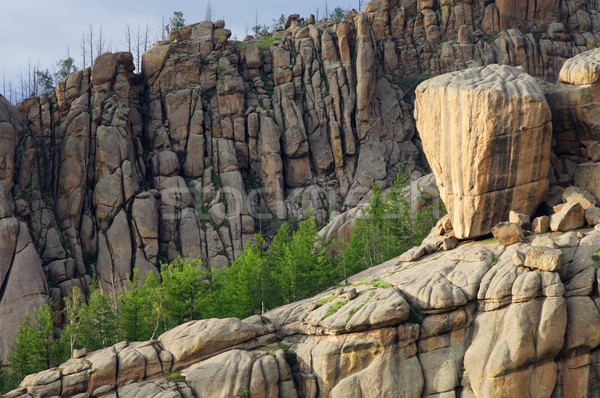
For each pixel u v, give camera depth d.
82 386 186.88
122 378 188.25
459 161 198.62
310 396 186.25
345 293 198.38
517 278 179.25
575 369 175.88
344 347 185.00
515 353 173.50
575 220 189.88
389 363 181.88
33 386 186.38
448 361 181.00
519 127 191.75
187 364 191.62
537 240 186.50
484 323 180.12
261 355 189.88
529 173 195.75
